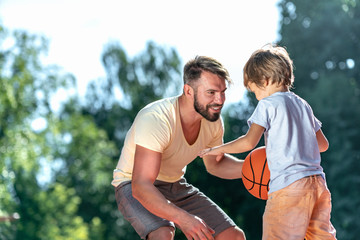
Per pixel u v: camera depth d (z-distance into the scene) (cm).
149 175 439
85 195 4053
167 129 451
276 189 414
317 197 412
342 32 4069
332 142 3534
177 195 496
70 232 3419
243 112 4125
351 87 3800
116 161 4244
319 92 3734
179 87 4550
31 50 2934
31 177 3133
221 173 533
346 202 3284
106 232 4028
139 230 458
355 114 3588
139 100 4506
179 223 418
